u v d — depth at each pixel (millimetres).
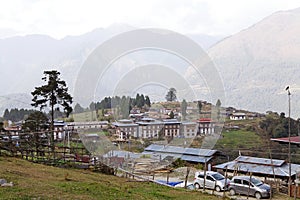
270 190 15375
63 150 15180
